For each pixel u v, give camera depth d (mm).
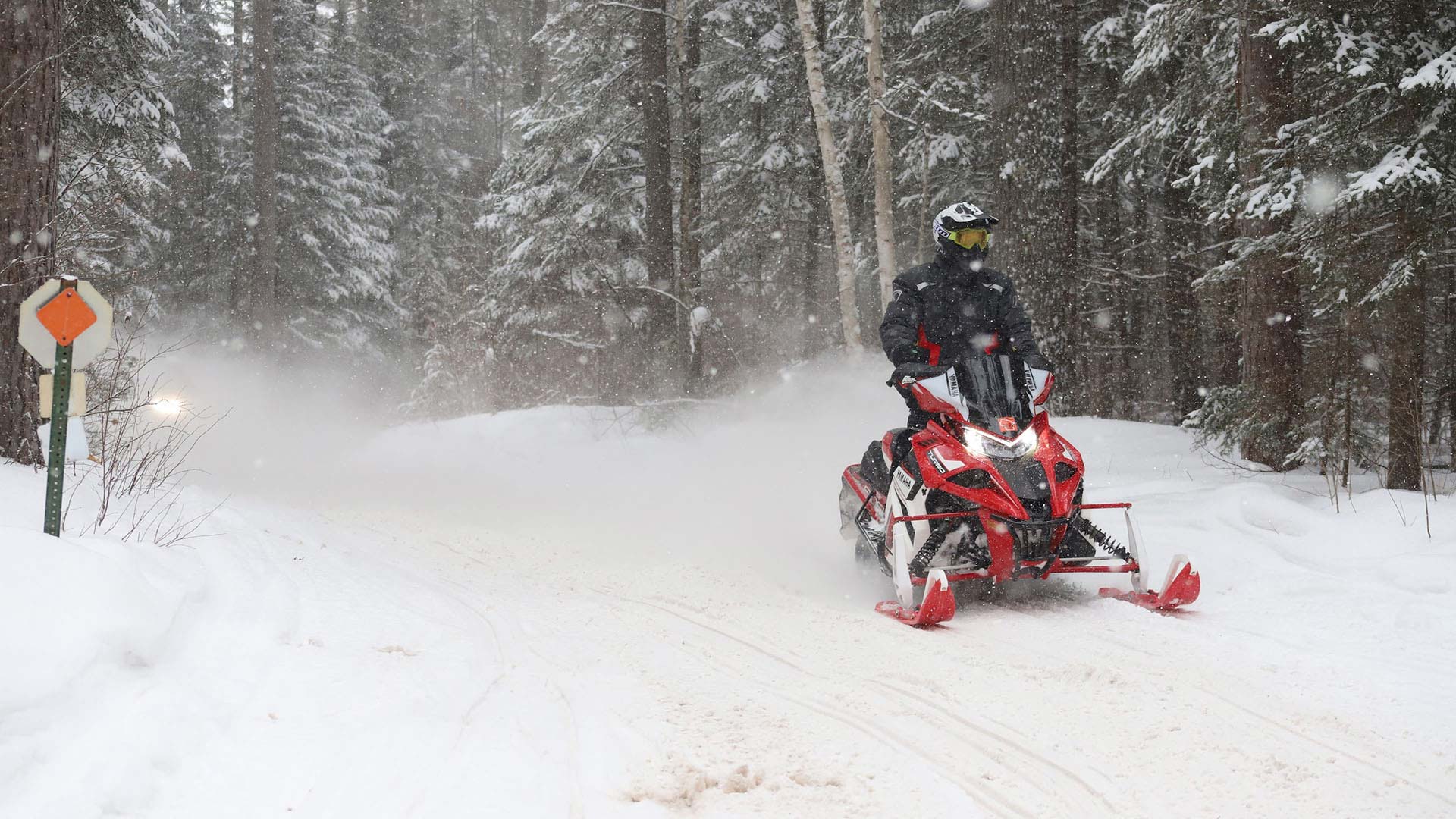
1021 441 5660
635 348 22766
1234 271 10641
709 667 4828
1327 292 9398
